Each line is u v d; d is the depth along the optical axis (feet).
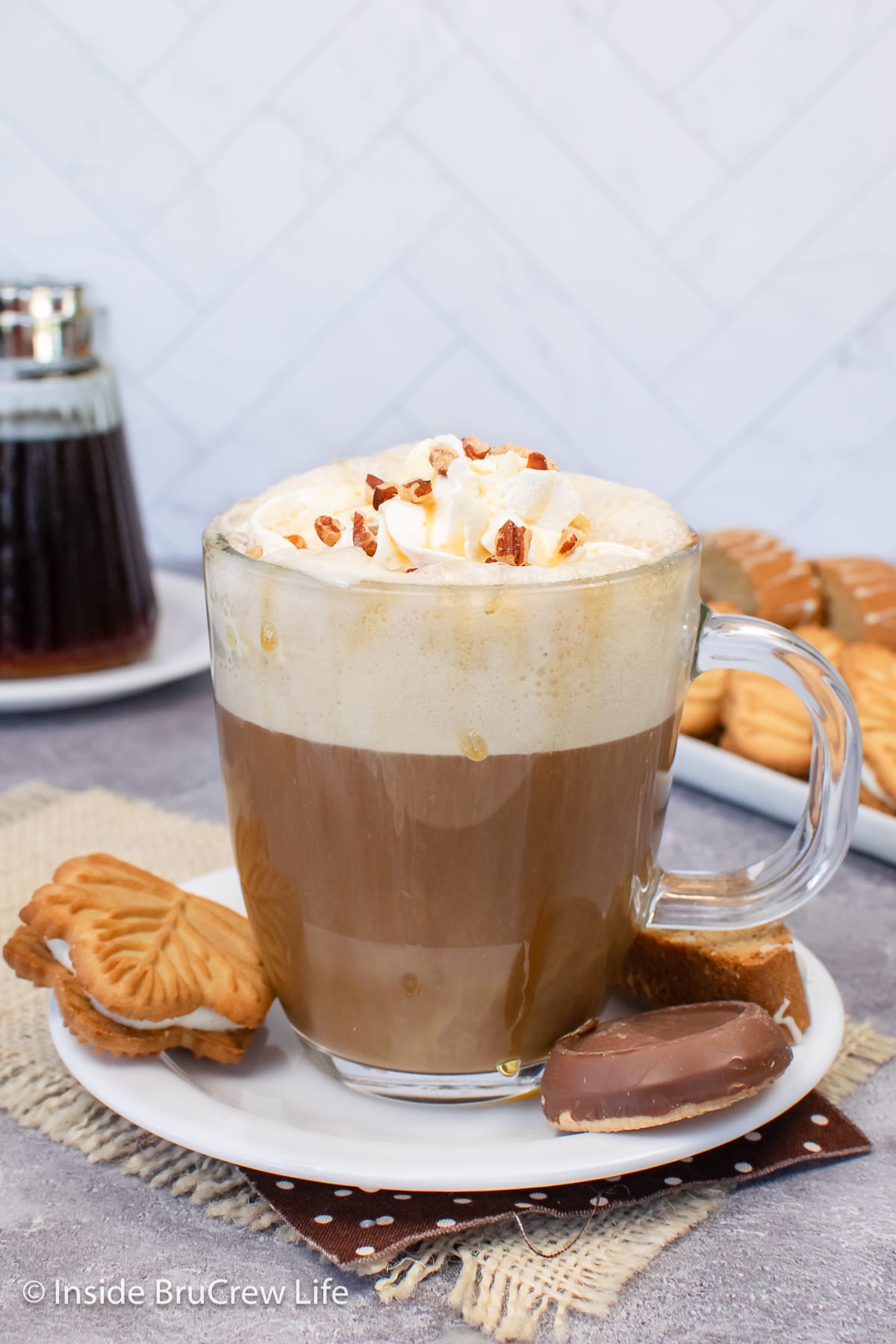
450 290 3.47
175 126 3.30
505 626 1.47
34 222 3.34
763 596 2.42
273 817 1.55
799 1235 1.50
